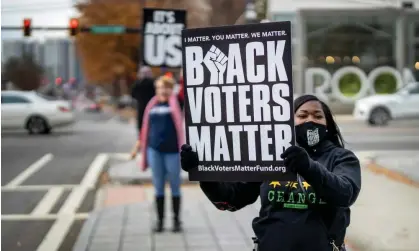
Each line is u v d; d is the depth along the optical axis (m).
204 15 30.38
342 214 3.21
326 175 2.89
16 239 7.80
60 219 9.07
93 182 12.71
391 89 31.56
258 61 3.01
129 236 7.41
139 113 11.45
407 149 16.80
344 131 22.48
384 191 9.68
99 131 28.48
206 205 9.37
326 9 31.47
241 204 3.51
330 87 31.38
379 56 32.12
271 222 3.25
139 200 10.22
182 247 6.83
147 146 7.65
